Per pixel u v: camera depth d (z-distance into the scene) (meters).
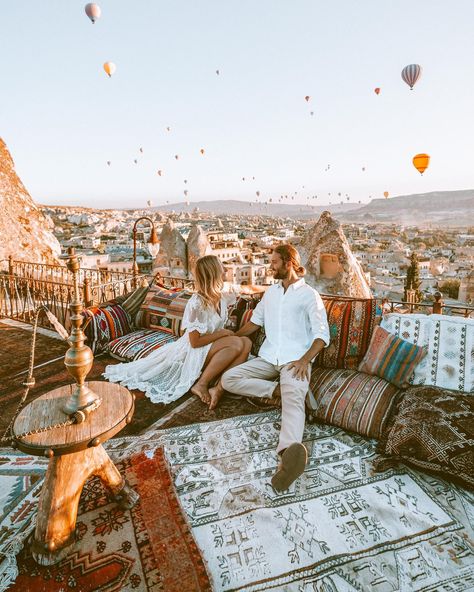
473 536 2.23
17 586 1.91
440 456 2.56
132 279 7.09
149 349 4.46
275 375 3.64
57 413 2.09
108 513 2.34
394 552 2.14
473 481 2.45
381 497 2.53
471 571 2.03
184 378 3.92
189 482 2.68
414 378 3.42
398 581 1.97
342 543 2.19
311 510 2.43
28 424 1.99
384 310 4.69
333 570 2.03
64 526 2.05
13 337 5.94
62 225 193.88
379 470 2.77
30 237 10.95
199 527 2.30
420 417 2.76
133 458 2.81
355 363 3.69
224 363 3.80
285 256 3.49
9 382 4.33
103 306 5.04
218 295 3.84
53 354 5.18
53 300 6.97
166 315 4.91
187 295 4.98
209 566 2.06
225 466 2.85
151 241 7.37
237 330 4.35
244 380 3.55
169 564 2.00
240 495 2.56
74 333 2.09
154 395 3.84
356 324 3.71
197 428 3.32
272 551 2.14
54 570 1.99
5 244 10.15
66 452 1.88
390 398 3.21
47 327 6.48
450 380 3.26
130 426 3.40
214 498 2.53
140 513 2.33
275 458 2.93
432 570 2.04
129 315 5.17
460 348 3.31
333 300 3.97
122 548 2.10
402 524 2.32
